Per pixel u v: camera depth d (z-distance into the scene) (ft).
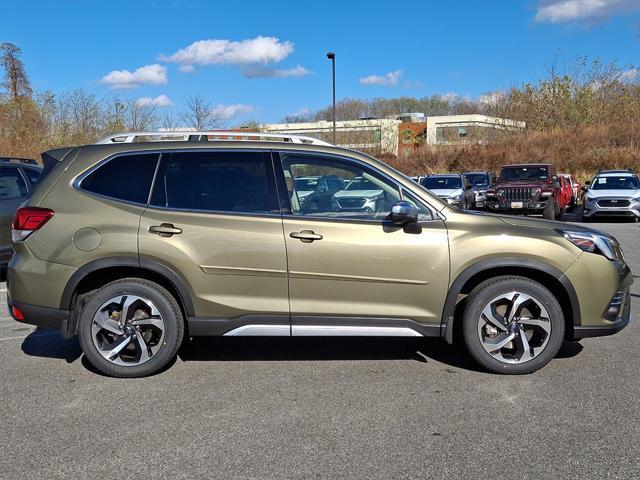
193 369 15.80
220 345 17.94
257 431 12.01
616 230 51.98
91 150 15.51
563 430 11.93
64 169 15.35
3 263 26.71
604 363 15.93
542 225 15.34
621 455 10.88
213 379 15.03
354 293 14.74
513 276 14.97
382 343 18.03
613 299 14.93
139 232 14.67
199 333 14.93
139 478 10.23
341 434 11.84
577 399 13.50
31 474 10.38
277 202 14.96
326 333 14.85
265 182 15.10
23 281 14.84
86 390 14.34
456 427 12.12
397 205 14.29
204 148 15.34
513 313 14.87
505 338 14.93
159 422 12.50
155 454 11.08
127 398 13.82
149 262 14.62
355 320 14.82
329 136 151.12
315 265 14.61
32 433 12.01
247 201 14.98
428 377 15.05
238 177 15.17
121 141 16.06
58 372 15.65
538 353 14.94
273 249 14.60
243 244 14.61
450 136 148.97
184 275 14.65
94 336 14.96
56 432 12.05
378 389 14.26
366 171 15.26
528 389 14.14
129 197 15.07
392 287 14.71
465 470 10.40
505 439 11.56
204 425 12.33
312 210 14.98
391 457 10.89
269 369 15.76
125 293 14.89
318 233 14.64
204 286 14.71
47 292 14.78
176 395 13.98
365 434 11.84
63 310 14.80
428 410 12.98
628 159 103.65
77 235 14.71
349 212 14.98
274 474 10.32
